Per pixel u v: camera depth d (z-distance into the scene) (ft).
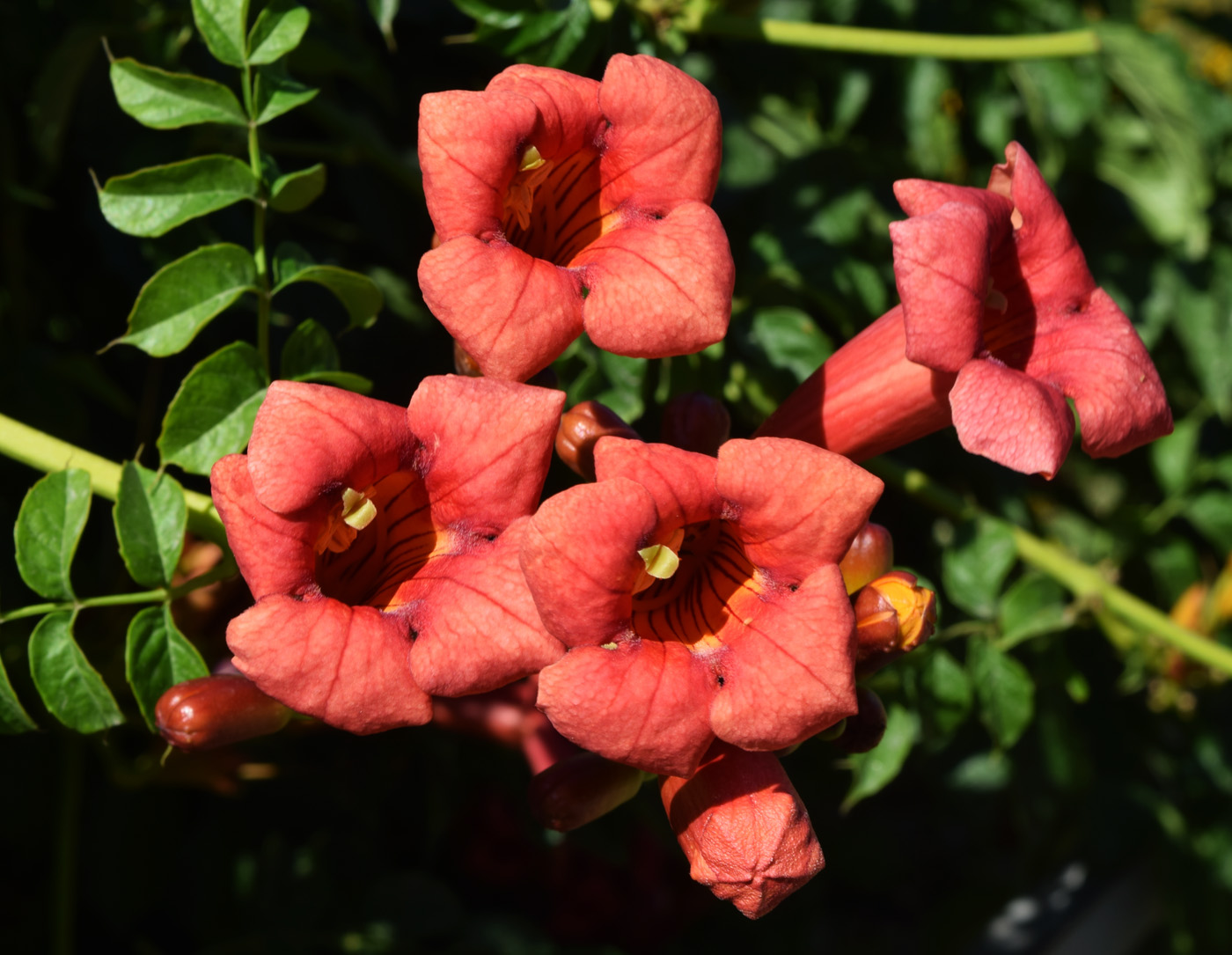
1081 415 1.76
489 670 1.64
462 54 2.26
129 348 2.19
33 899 2.16
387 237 2.20
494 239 1.68
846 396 1.82
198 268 1.82
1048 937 2.61
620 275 1.68
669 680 1.62
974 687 2.14
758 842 1.65
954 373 1.72
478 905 2.45
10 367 2.07
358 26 2.18
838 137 2.38
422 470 1.70
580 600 1.61
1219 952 2.52
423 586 1.68
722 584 1.71
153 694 1.79
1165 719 2.57
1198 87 2.44
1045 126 2.37
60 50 1.98
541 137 1.72
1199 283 2.44
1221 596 2.34
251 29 1.86
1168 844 2.55
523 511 1.68
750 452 1.65
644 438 2.12
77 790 2.07
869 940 3.10
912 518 2.40
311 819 2.28
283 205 1.86
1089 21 2.40
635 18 2.05
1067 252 1.81
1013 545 2.15
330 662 1.63
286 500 1.65
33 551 1.78
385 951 2.23
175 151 2.03
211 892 2.22
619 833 2.21
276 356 2.08
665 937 2.52
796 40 2.11
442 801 2.32
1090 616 2.30
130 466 1.80
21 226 2.12
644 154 1.73
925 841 3.26
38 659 1.77
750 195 2.26
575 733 1.60
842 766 2.12
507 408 1.67
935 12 2.38
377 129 2.21
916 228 1.70
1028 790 2.67
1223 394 2.42
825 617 1.62
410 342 2.19
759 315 2.11
